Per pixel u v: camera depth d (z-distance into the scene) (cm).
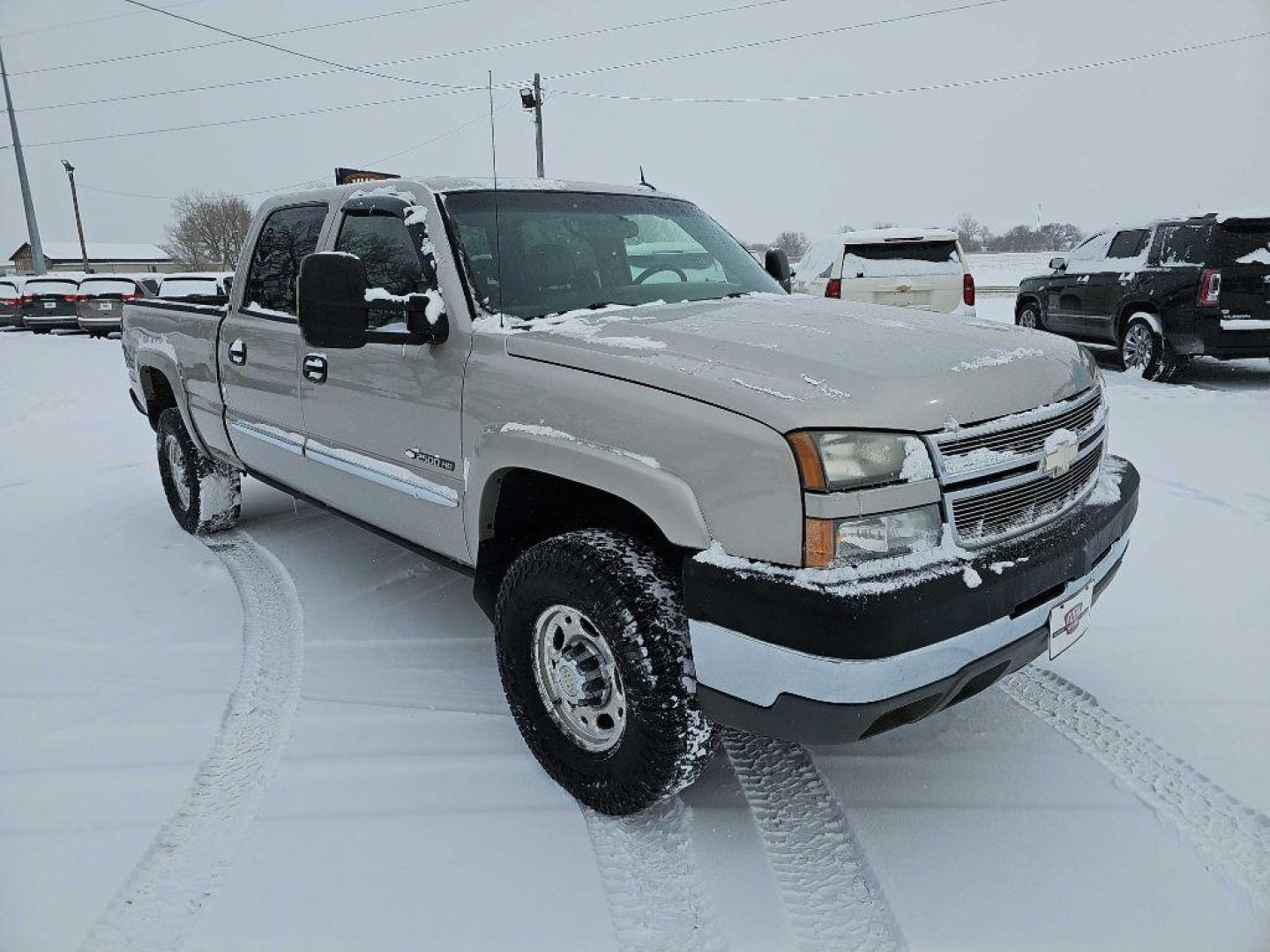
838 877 228
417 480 306
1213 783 257
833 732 205
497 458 262
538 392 253
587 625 246
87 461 725
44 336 2161
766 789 265
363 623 383
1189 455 607
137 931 213
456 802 260
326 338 282
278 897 223
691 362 233
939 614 201
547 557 247
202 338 439
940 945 204
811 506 199
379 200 327
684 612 230
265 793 264
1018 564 216
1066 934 207
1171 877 223
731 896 222
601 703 248
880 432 204
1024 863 229
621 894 223
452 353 283
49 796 264
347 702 317
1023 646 225
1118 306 963
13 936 212
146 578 440
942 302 971
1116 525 255
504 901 221
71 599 414
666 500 219
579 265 324
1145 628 351
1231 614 361
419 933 211
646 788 235
